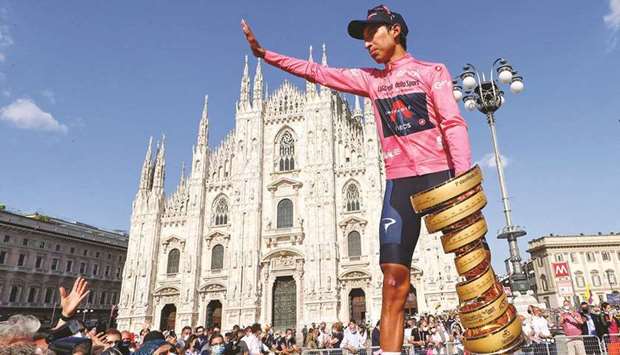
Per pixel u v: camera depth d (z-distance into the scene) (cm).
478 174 326
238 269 5784
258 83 6706
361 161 5909
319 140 6106
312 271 5516
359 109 7612
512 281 2227
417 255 5162
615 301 5147
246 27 447
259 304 5647
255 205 6034
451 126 363
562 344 1700
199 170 6481
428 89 392
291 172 6169
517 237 2258
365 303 5350
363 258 5459
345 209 5759
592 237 9488
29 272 8219
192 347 2145
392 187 390
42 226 8619
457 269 320
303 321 5328
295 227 5806
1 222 7862
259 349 2120
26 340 514
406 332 2314
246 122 6544
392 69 414
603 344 1792
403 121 392
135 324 5825
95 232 10444
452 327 2308
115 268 9944
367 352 2178
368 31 427
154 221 6303
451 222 310
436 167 378
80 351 654
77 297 739
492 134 2336
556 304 9069
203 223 6281
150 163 6788
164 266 6153
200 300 5891
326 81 446
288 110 6538
